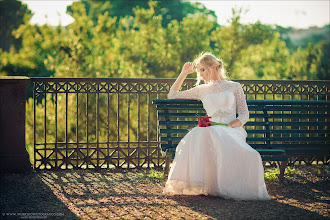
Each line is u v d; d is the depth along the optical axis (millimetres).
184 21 12172
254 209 3668
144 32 11797
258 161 3996
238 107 4492
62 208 3697
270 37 12266
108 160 5582
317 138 5355
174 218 3395
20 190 4355
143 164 5656
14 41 24922
